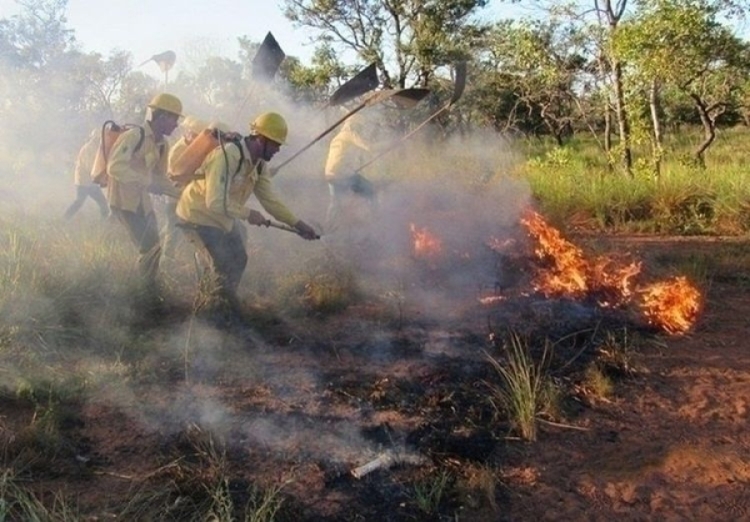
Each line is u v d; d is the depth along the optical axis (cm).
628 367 488
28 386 415
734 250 809
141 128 574
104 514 320
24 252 593
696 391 461
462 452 389
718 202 974
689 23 1215
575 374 479
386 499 349
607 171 1356
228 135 515
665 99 1847
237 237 544
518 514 342
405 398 443
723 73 1372
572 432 413
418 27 2306
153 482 348
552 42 1625
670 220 962
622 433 414
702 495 359
